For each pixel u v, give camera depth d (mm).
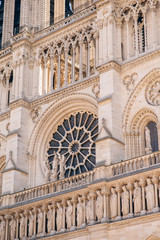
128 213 73812
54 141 96250
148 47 85062
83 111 93438
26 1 110000
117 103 83938
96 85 89812
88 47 94562
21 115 97125
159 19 85062
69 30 98312
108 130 81500
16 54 103688
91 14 94750
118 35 89000
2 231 89188
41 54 102062
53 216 83188
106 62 85938
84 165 89625
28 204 86812
